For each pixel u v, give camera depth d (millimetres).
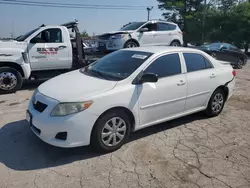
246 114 5562
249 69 14203
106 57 4820
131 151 3760
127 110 3744
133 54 4434
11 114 5258
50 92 3582
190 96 4613
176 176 3172
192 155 3689
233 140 4227
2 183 2971
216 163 3492
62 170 3258
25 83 8586
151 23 10914
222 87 5289
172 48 4648
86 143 3441
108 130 3609
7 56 6840
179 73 4453
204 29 31500
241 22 26891
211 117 5293
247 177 3193
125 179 3088
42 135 3395
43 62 7754
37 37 7613
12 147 3828
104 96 3469
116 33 9742
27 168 3291
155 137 4262
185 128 4684
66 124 3260
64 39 8031
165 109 4262
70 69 8461
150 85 3969
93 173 3199
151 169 3307
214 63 5176
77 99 3316
